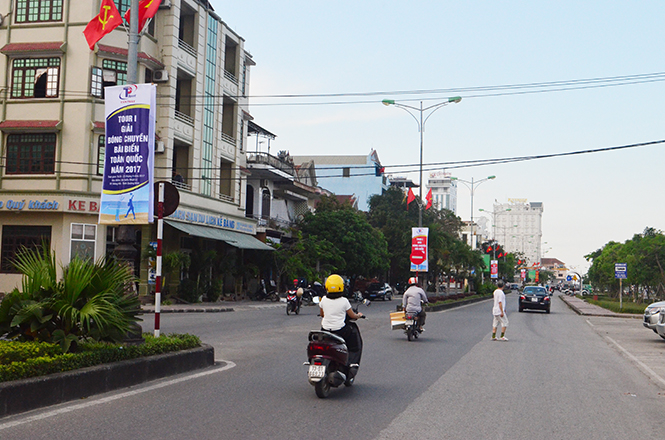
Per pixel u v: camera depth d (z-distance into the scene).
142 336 10.47
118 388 8.33
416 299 17.06
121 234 10.51
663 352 16.19
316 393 8.26
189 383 9.05
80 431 6.12
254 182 43.25
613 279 74.12
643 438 6.76
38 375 7.19
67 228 27.38
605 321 30.33
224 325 20.12
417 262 37.00
